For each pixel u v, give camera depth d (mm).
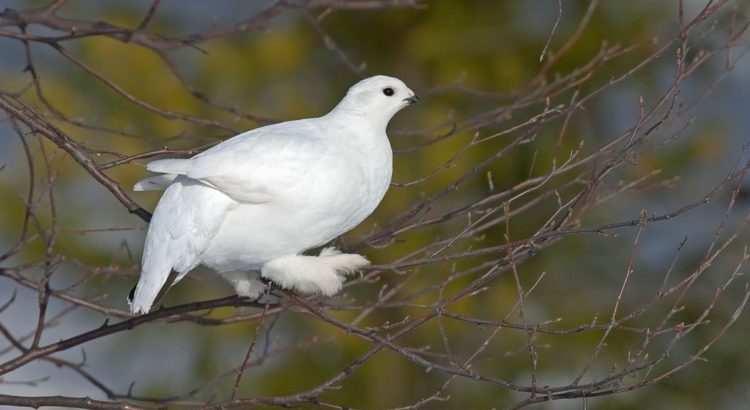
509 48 13172
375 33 13641
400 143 13008
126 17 13023
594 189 7500
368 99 7383
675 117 7195
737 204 13641
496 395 12641
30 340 16656
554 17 13133
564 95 12641
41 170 12258
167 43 7246
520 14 13359
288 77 13594
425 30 13453
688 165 13539
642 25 12750
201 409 6332
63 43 12766
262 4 13859
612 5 12789
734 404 12742
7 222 12367
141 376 13273
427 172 12750
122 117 12586
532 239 6395
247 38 13516
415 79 13625
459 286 12727
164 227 6566
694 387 12656
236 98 13383
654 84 13047
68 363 8258
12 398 6469
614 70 12766
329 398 12727
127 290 12875
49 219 12344
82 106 12617
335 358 12836
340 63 13711
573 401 12539
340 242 8445
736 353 12688
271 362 12828
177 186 6684
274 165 6566
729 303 13000
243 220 6637
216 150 6668
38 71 12773
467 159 12750
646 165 13125
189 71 13211
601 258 13578
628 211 13789
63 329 17172
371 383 12812
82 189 12633
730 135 13641
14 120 7152
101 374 14180
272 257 6883
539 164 12703
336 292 7047
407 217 7602
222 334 12789
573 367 12727
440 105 13273
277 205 6605
